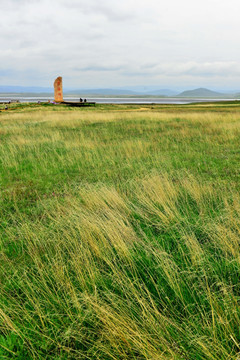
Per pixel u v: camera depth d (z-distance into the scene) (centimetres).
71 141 1287
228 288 276
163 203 504
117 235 378
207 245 380
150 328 233
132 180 684
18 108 4172
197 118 2072
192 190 574
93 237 388
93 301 269
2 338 246
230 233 362
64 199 603
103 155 1023
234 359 196
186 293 285
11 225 490
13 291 308
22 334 238
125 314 250
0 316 254
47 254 374
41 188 709
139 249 370
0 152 1098
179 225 433
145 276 319
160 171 769
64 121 2122
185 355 211
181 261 344
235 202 470
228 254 343
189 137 1345
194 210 515
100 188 630
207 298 262
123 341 227
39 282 318
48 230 448
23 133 1591
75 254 355
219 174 736
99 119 2280
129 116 2425
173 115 2420
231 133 1351
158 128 1720
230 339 218
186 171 735
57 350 238
